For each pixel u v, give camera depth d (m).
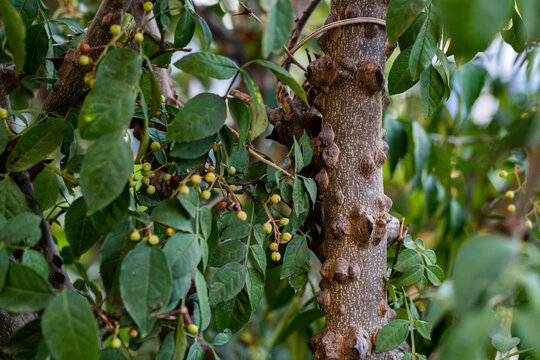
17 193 0.57
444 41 0.65
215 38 1.31
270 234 0.68
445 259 1.06
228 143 0.61
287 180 0.67
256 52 1.27
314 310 0.81
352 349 0.62
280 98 0.69
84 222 0.59
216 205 0.76
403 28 0.59
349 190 0.64
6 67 0.71
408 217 1.20
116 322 0.55
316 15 1.38
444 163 1.03
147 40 0.66
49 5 1.06
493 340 0.65
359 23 0.64
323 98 0.65
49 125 0.58
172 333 0.60
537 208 0.78
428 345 0.75
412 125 0.97
